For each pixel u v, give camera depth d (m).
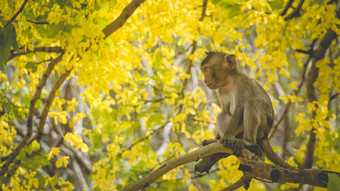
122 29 9.95
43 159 10.35
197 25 11.30
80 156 14.92
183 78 12.11
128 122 12.51
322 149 11.67
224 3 11.06
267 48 11.43
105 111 12.12
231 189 8.27
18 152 9.91
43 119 9.92
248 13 11.02
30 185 10.02
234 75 9.63
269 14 10.77
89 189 15.20
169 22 10.55
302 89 17.25
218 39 11.41
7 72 12.14
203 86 17.09
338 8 11.98
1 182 9.69
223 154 8.16
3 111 10.51
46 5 8.79
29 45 8.80
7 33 8.19
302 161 12.19
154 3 10.13
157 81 11.69
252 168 7.70
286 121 16.45
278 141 17.48
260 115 8.97
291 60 13.43
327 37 11.67
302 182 7.54
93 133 12.70
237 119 8.88
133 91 12.08
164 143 16.09
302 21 10.82
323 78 11.18
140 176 12.75
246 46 11.34
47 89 13.80
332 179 7.33
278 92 17.56
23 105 12.28
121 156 12.71
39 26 8.80
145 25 10.45
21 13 8.36
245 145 8.42
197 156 7.66
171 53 11.88
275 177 7.52
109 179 11.82
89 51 8.45
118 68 9.95
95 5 8.82
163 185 12.09
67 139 9.22
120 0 9.96
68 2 8.62
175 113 13.02
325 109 11.20
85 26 8.27
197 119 12.66
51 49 9.38
